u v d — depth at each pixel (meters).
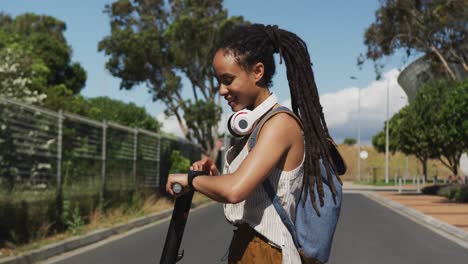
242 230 2.12
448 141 26.33
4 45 31.38
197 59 44.69
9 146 11.26
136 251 11.10
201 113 43.12
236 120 2.06
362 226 16.45
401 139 37.75
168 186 2.05
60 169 13.55
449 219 18.31
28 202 11.58
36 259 9.84
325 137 2.12
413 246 12.25
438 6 35.78
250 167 1.95
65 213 13.05
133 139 20.75
